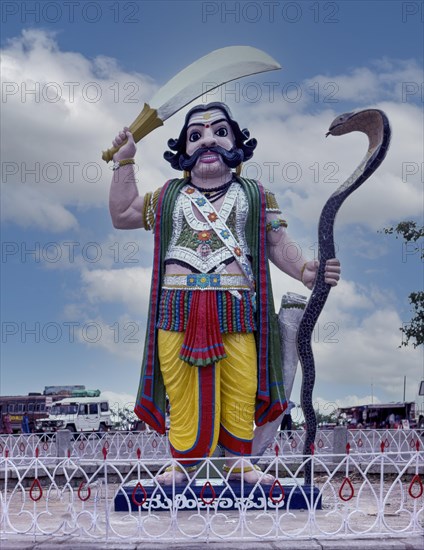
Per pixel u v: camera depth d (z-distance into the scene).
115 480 17.61
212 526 10.11
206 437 11.91
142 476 17.48
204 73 13.30
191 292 12.23
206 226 12.52
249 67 13.47
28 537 9.14
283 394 12.51
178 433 12.21
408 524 10.16
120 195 13.12
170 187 13.00
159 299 12.66
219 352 11.93
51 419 36.00
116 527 10.24
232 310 12.18
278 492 11.55
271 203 13.13
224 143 13.01
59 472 17.23
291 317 13.02
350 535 8.96
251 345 12.37
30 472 17.09
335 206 12.80
